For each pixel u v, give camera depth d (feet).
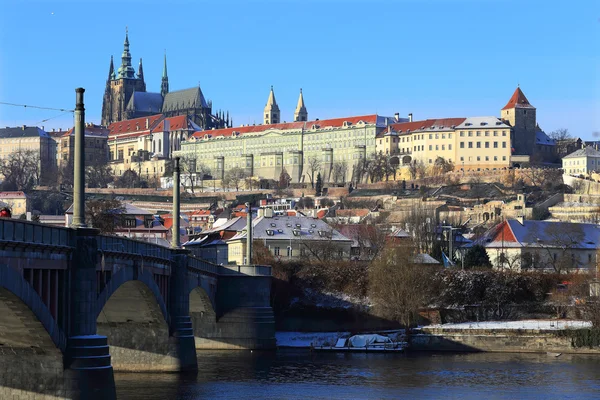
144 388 547.49
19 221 351.67
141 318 582.35
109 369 408.26
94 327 416.87
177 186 611.88
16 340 389.19
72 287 408.67
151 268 533.55
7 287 334.85
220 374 623.36
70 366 401.49
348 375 643.04
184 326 600.39
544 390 594.65
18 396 404.77
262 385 587.68
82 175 412.98
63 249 393.50
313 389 581.53
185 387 555.69
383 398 558.56
